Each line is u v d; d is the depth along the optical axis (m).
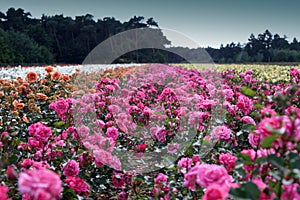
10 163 2.25
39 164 2.12
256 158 1.61
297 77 5.55
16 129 3.80
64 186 2.22
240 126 3.77
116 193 2.82
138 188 2.53
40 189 1.10
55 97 5.59
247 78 7.40
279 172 1.31
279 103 1.55
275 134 1.25
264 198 1.25
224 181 1.38
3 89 5.97
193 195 2.07
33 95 5.36
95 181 2.79
